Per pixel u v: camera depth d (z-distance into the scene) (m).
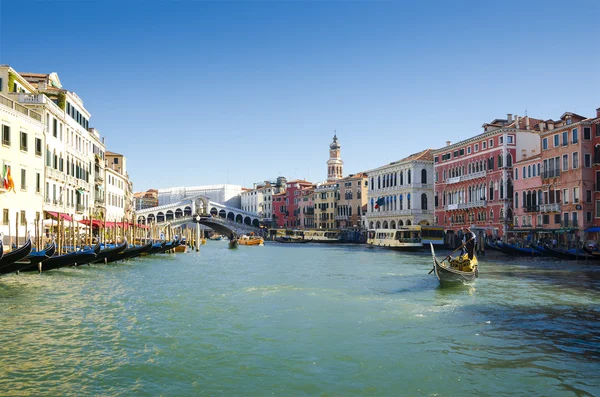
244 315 16.50
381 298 20.11
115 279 26.36
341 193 99.62
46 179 37.56
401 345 12.91
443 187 69.12
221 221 101.88
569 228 44.28
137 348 12.52
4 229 30.92
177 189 154.88
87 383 10.16
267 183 132.75
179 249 56.53
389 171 78.62
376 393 9.80
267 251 62.56
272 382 10.30
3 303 18.16
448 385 10.20
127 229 46.78
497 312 17.16
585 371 11.02
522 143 57.00
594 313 17.03
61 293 20.62
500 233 56.94
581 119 47.31
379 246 66.56
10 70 37.53
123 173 79.06
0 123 30.81
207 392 9.78
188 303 18.78
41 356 11.80
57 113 40.00
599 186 43.41
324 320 15.75
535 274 29.12
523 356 12.05
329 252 59.09
